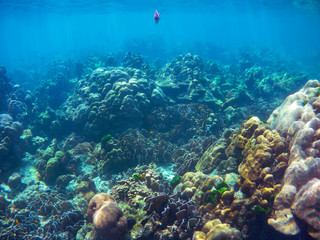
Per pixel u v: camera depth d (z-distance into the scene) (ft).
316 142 14.24
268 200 13.94
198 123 37.99
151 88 40.81
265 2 124.26
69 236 19.31
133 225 15.24
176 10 179.83
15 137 33.35
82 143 36.09
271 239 12.55
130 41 146.61
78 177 29.32
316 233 11.05
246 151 18.51
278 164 15.37
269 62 116.06
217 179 17.84
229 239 12.09
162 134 35.42
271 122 22.81
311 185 12.12
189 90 44.70
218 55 136.87
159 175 23.15
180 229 14.87
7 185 28.25
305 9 143.74
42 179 30.12
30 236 18.83
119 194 19.15
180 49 137.08
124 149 30.09
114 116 34.83
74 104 43.91
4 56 269.23
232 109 43.29
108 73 42.09
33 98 57.72
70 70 86.89
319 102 17.47
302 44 249.55
